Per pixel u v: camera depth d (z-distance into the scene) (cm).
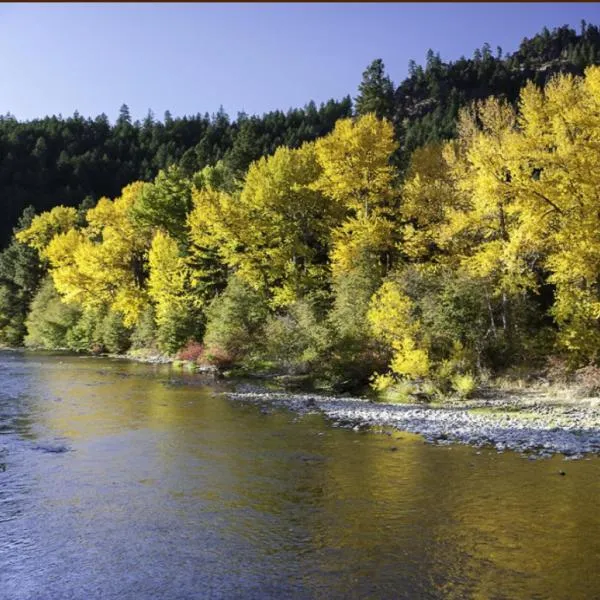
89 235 7162
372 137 3838
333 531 1047
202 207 4528
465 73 17212
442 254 3609
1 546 999
